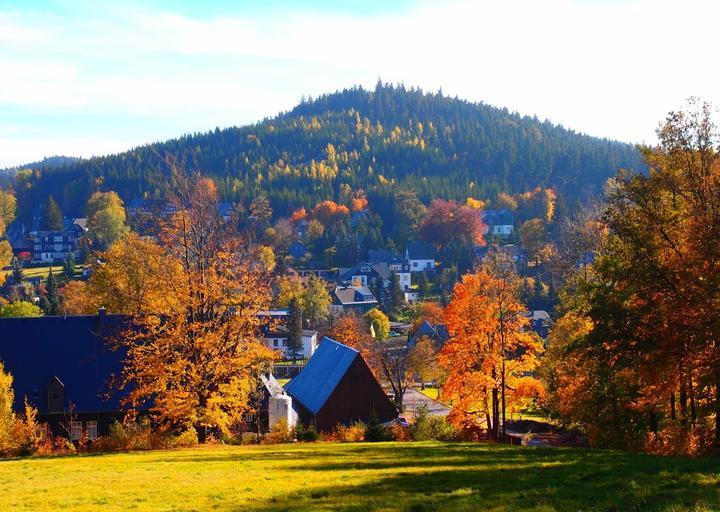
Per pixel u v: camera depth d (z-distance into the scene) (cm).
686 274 2592
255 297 3447
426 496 1745
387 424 5400
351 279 17250
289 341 11056
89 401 4509
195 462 2616
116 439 3344
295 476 2155
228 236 3541
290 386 6606
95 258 8625
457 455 2659
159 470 2392
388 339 11419
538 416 6825
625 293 2889
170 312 3341
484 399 4238
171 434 3472
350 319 9325
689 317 2562
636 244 2895
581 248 6053
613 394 3266
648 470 1992
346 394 5341
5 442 3250
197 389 3309
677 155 2839
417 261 18012
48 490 2017
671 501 1538
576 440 4831
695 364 2609
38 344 4700
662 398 2831
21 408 4453
